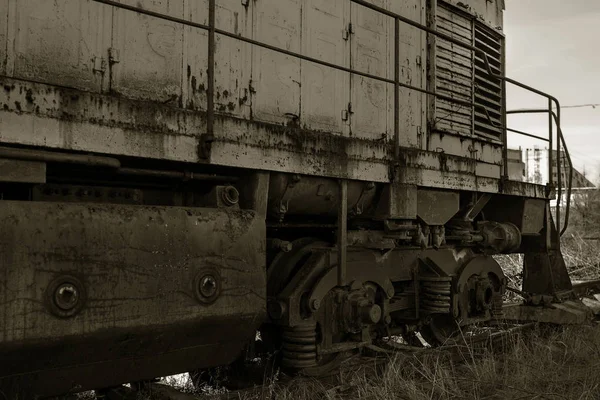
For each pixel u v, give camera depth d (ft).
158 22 14.19
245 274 13.25
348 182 17.51
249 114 16.24
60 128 10.55
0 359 9.88
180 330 12.18
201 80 15.07
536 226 26.78
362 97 19.97
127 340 11.43
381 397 15.29
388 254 19.39
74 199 12.35
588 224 80.43
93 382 11.56
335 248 17.56
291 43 17.53
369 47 20.38
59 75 12.34
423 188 20.34
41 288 10.16
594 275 42.55
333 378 16.85
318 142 15.70
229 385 17.60
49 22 12.19
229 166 13.44
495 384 17.46
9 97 9.96
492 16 27.61
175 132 12.30
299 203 16.52
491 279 24.43
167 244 11.91
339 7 19.25
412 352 19.53
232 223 13.12
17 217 9.99
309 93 18.03
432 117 22.84
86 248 10.73
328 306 17.10
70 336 10.53
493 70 27.58
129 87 13.57
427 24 23.09
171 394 13.43
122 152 11.41
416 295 20.57
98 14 13.05
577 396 16.44
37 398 10.92
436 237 21.22
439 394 16.49
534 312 25.39
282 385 15.88
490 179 23.18
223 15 15.67
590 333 23.45
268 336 18.07
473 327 24.03
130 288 11.30
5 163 10.21
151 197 13.96
